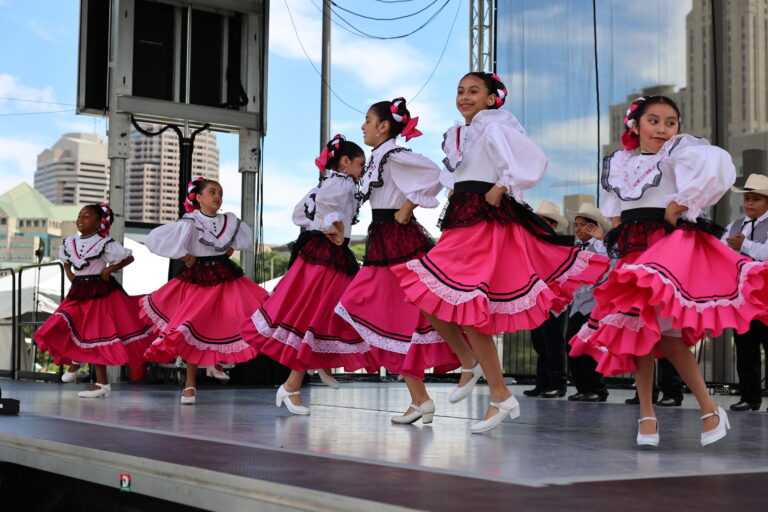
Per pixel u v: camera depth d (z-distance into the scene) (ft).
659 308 8.80
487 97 10.80
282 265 82.28
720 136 22.35
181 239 15.83
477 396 18.93
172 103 22.47
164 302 16.43
